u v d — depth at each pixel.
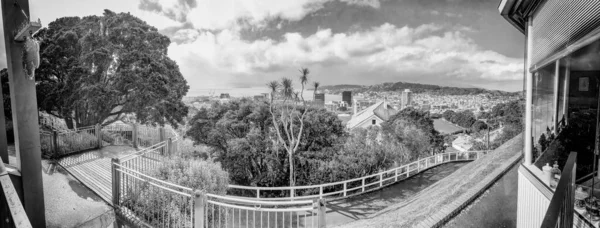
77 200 6.02
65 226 4.95
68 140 10.92
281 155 19.55
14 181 3.99
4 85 12.44
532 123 4.84
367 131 21.55
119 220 5.45
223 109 21.77
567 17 3.34
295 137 19.81
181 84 23.89
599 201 3.10
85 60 18.56
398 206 10.31
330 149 19.58
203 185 6.88
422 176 17.38
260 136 19.56
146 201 5.42
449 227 5.66
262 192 19.08
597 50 3.17
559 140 3.89
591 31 2.76
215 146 20.19
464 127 35.69
